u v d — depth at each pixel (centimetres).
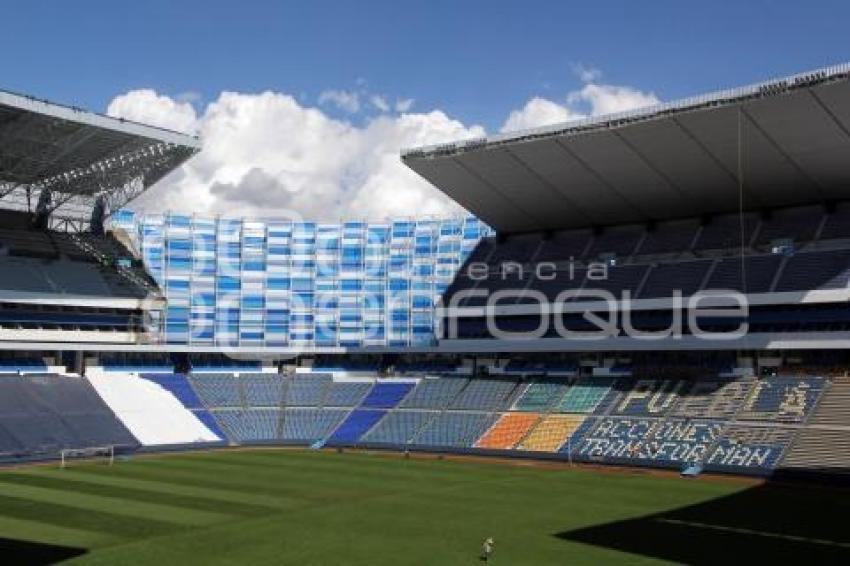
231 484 6800
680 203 9569
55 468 7625
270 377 11419
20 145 8488
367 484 6919
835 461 7125
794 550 4562
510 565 4219
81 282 10350
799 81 6919
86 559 4259
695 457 7838
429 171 9681
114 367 10756
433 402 10412
